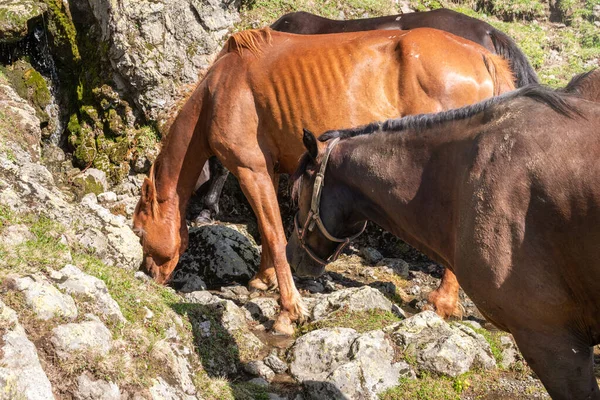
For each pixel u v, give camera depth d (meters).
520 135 2.96
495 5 11.30
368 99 5.05
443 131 3.26
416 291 6.09
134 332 3.81
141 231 5.72
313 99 5.07
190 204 7.69
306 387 4.25
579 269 2.88
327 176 3.69
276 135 5.23
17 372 3.00
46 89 7.81
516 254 2.93
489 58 5.20
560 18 11.61
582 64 10.31
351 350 4.48
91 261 4.48
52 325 3.43
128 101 7.72
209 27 7.91
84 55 7.91
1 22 7.37
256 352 4.73
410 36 5.09
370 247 7.06
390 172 3.41
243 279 6.22
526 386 4.39
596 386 3.03
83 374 3.29
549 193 2.85
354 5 9.37
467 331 4.81
